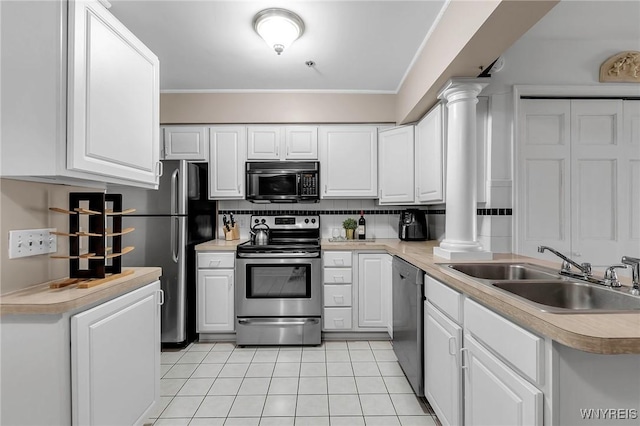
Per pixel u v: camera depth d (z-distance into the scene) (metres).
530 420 0.89
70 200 1.33
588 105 2.43
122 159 1.39
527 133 2.43
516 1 1.25
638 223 2.43
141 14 1.93
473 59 1.73
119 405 1.31
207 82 2.99
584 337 0.74
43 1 1.09
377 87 3.11
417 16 1.96
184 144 3.14
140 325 1.47
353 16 1.96
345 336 2.92
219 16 1.96
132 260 2.69
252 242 3.04
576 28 2.22
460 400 1.38
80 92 1.14
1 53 1.11
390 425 1.71
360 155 3.17
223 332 2.84
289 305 2.79
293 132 3.16
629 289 1.17
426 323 1.80
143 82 1.56
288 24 1.95
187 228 2.75
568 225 2.42
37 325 1.05
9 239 1.19
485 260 1.86
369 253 2.87
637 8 1.99
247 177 3.08
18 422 1.06
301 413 1.82
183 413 1.82
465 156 1.96
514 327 0.98
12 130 1.11
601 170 2.44
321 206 3.44
